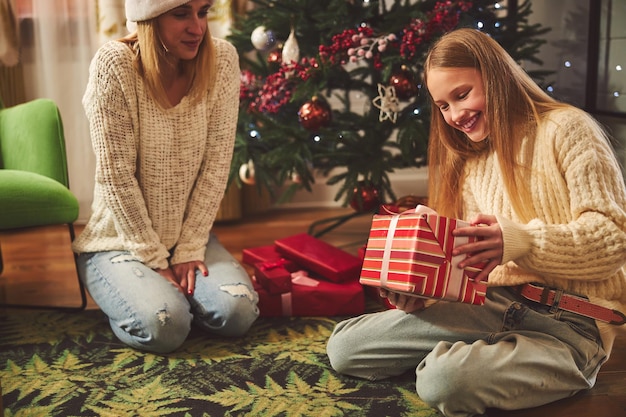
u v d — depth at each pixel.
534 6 2.96
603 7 2.46
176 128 1.75
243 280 1.82
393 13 2.26
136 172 1.80
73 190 3.00
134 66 1.69
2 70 2.86
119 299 1.72
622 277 1.41
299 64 2.28
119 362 1.67
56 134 2.01
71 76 2.92
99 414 1.41
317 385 1.53
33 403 1.46
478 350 1.34
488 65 1.37
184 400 1.47
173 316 1.68
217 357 1.69
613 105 2.41
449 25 2.17
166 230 1.84
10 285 2.26
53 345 1.77
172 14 1.61
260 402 1.45
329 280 2.01
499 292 1.49
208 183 1.85
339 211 3.22
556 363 1.36
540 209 1.38
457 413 1.34
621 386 1.51
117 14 2.81
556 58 2.82
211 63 1.73
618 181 1.35
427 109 2.24
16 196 1.85
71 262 2.51
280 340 1.79
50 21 2.84
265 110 2.39
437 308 1.48
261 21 2.41
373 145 2.35
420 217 1.32
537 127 1.39
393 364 1.52
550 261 1.32
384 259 1.38
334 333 1.58
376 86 2.43
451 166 1.53
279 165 2.47
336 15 2.24
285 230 2.91
